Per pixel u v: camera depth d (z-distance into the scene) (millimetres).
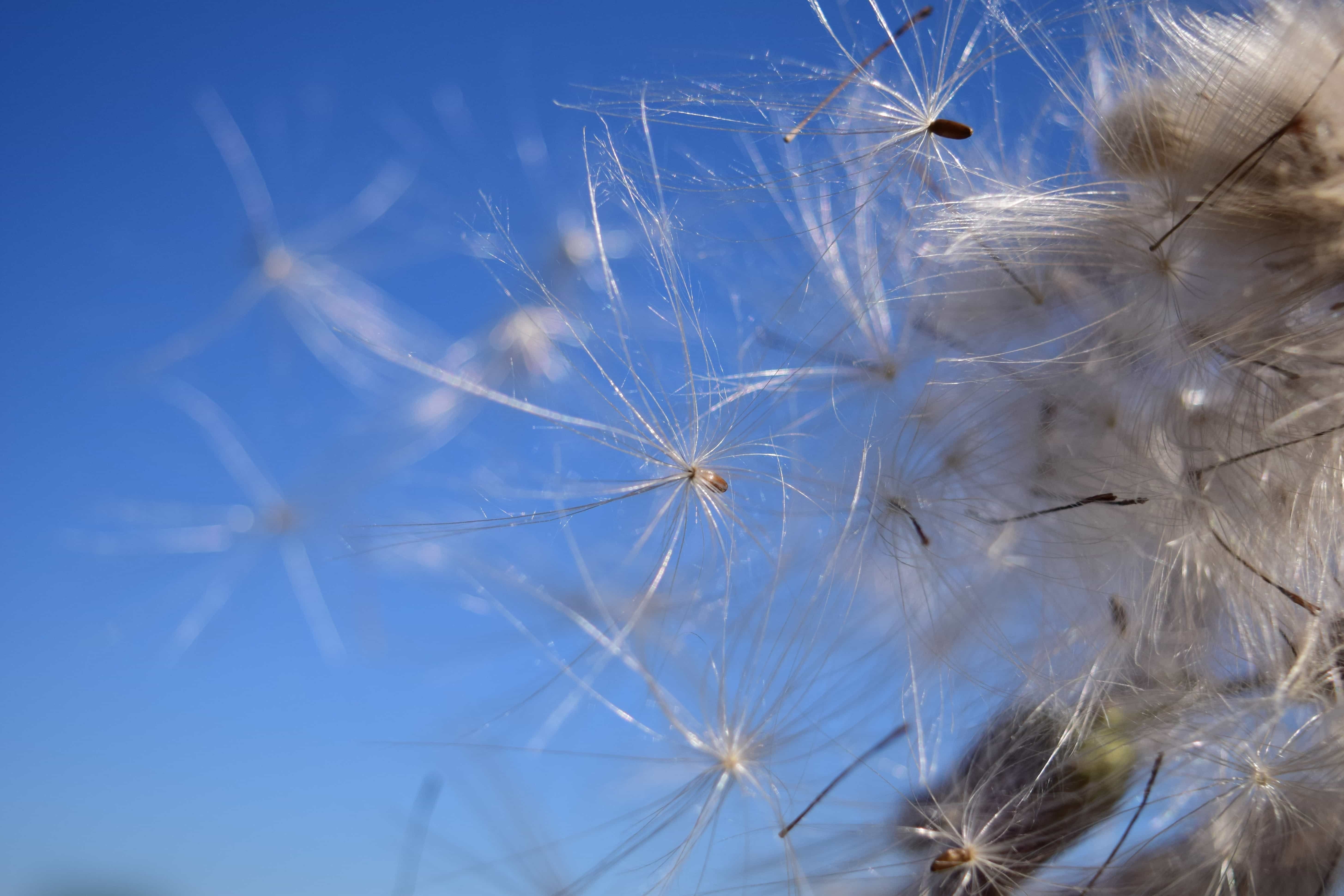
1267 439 145
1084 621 151
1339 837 139
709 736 154
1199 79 147
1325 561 144
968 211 155
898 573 156
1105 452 149
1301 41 144
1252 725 143
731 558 157
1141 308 148
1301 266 144
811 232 162
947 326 156
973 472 154
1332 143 142
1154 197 149
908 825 148
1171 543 147
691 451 156
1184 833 143
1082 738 144
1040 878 143
